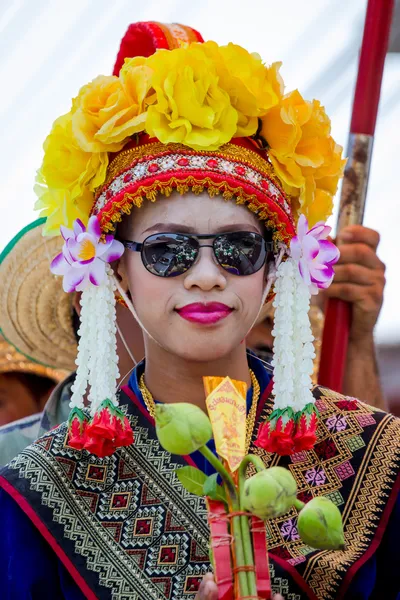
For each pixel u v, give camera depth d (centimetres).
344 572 446
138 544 454
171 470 467
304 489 473
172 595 444
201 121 450
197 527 454
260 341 644
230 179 447
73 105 475
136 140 463
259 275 457
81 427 454
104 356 455
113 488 466
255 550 383
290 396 453
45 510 458
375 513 466
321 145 481
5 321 692
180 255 444
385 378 1166
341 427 486
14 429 654
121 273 475
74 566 449
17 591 450
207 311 445
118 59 529
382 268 612
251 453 477
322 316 705
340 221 608
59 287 675
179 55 453
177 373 475
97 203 470
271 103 461
